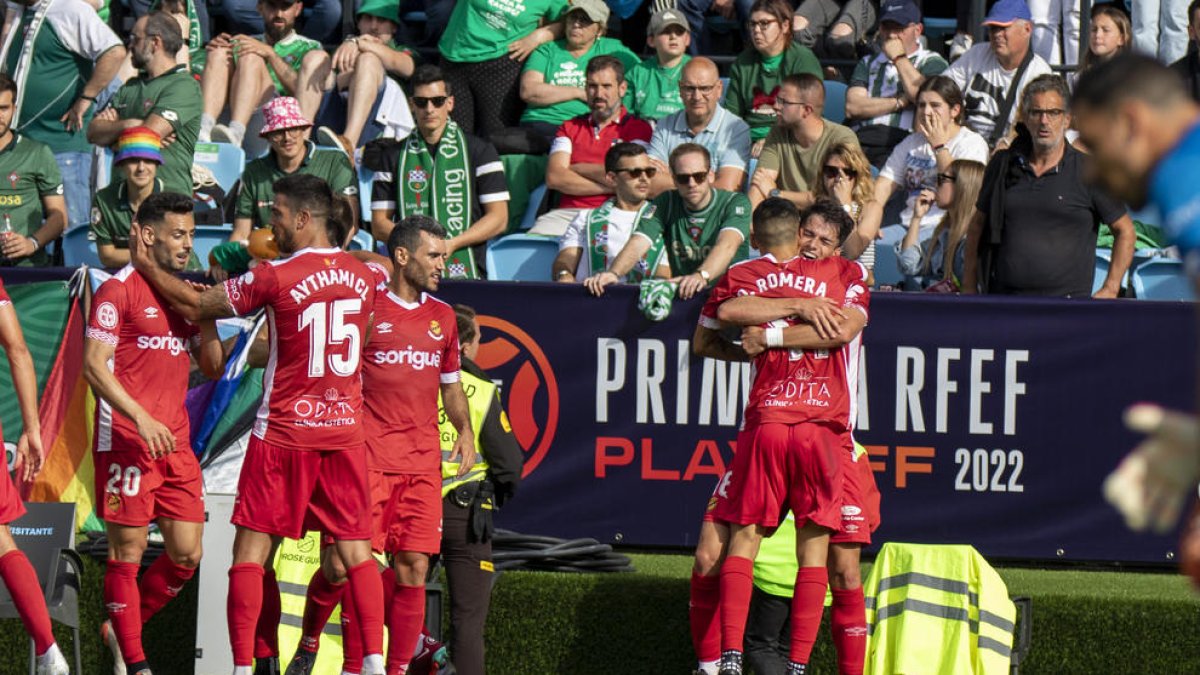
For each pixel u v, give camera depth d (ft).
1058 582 81.61
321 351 68.13
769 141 99.76
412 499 71.46
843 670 71.15
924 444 84.84
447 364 73.61
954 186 93.97
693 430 85.56
